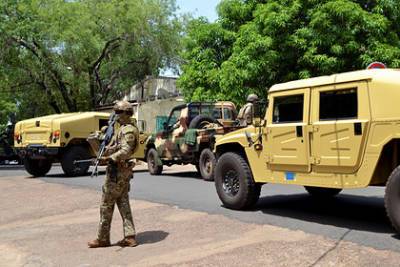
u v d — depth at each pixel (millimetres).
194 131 14500
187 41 22719
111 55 33969
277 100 7914
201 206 9211
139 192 11695
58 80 31203
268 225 7270
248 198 8484
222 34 21250
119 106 6488
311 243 6094
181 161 15797
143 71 35594
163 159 16500
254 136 8297
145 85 37219
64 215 9211
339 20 16484
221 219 7836
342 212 8312
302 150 7426
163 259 5867
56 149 16438
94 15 32062
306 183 7434
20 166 25844
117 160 6352
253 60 17484
